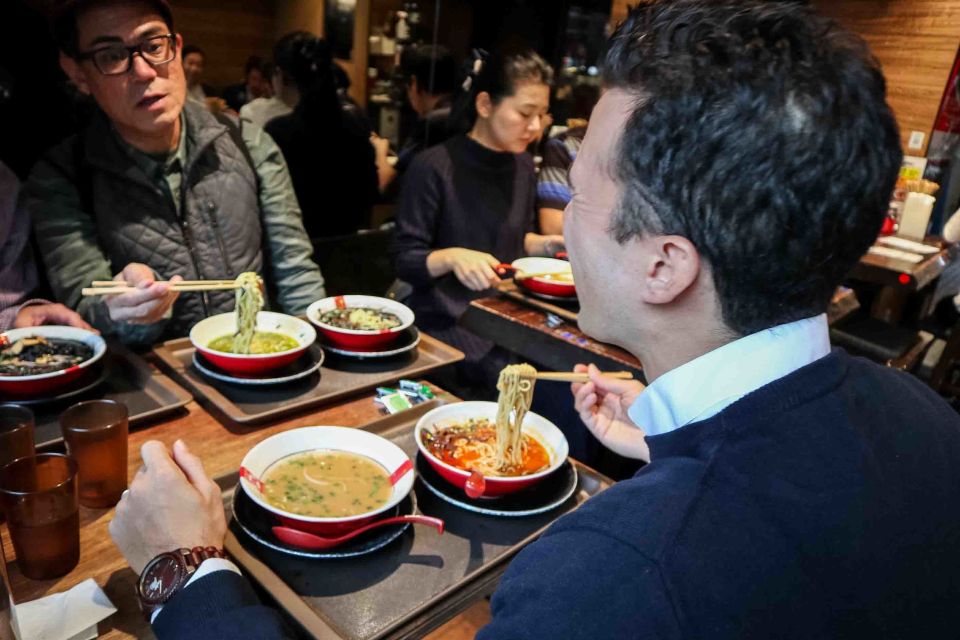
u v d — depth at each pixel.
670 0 0.68
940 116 4.04
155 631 0.85
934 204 4.13
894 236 3.85
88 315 1.81
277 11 3.63
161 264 1.94
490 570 1.06
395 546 1.09
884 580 0.63
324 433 1.23
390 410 1.50
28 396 1.36
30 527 0.94
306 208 3.65
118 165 1.85
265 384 1.51
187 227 1.96
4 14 1.98
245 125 2.18
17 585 0.96
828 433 0.65
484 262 2.24
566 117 4.45
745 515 0.61
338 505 1.09
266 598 0.94
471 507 1.16
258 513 1.08
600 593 0.59
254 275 1.57
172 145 1.92
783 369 0.68
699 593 0.57
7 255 1.81
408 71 3.96
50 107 2.15
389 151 4.32
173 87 1.77
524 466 1.28
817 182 0.58
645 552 0.59
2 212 1.78
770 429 0.65
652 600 0.57
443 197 2.53
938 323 3.99
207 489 1.00
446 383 2.36
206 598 0.84
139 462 1.25
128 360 1.56
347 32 3.90
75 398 1.42
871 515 0.63
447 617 0.99
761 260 0.62
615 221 0.69
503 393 1.25
